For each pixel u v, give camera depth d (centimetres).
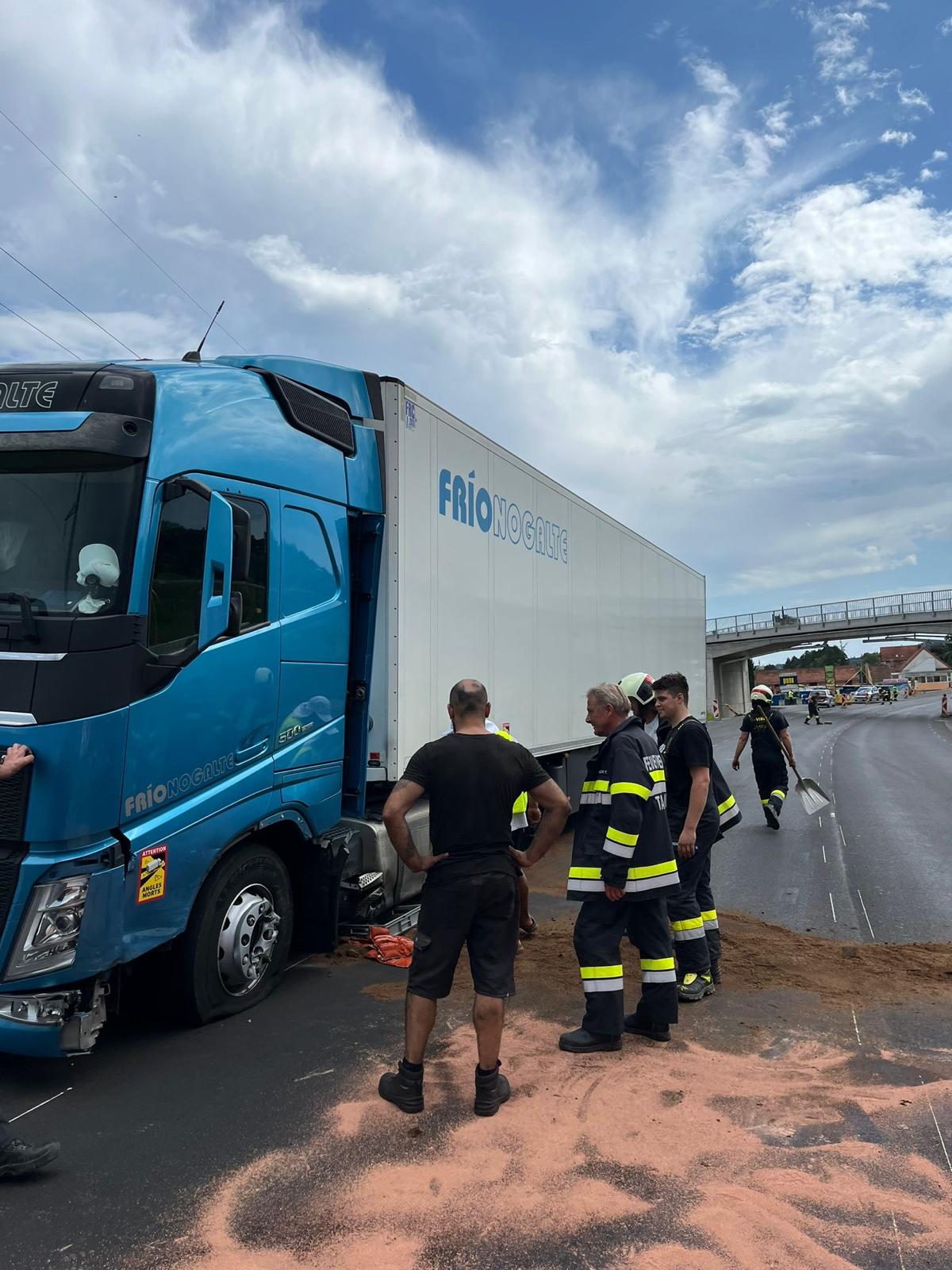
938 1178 308
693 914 496
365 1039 430
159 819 390
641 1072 394
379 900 580
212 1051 415
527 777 374
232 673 434
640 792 415
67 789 347
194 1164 315
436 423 641
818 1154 323
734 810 531
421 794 367
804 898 753
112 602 370
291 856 521
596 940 423
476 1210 288
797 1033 445
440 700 636
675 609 1409
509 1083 376
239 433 455
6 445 380
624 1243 271
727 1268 260
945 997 498
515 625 781
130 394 394
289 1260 262
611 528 1063
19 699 349
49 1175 308
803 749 2669
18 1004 348
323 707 519
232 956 450
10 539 377
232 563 420
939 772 1859
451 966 361
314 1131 339
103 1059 406
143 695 379
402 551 586
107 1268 259
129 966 401
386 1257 264
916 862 895
